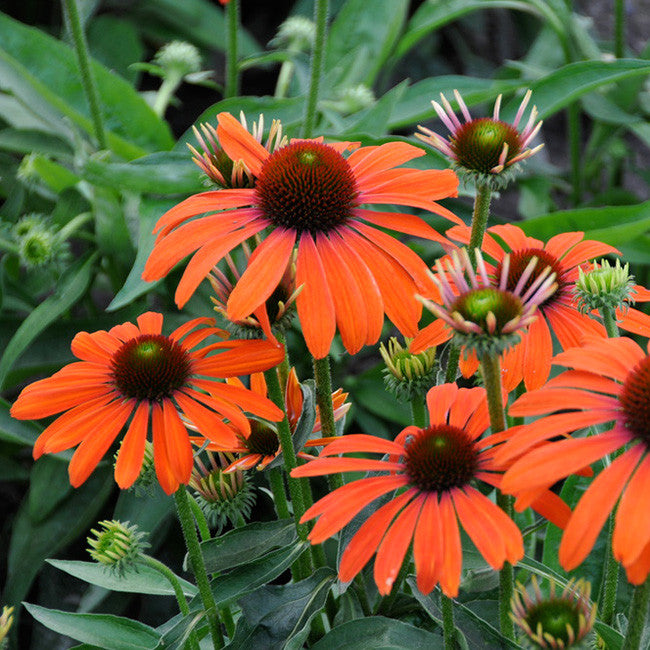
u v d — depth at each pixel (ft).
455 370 3.12
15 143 4.58
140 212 3.85
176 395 2.95
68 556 4.05
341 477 3.11
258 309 2.92
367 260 2.97
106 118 4.46
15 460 4.39
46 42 4.45
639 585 2.74
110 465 3.98
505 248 4.02
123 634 3.22
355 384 4.24
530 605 2.77
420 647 2.95
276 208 3.00
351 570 2.79
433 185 3.04
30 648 3.90
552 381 2.82
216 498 3.14
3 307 4.24
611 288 2.98
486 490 2.90
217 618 3.05
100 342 3.08
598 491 2.68
